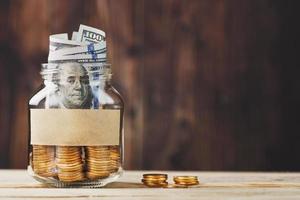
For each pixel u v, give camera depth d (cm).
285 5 155
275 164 153
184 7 154
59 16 154
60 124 73
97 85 76
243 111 153
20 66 154
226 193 73
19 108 154
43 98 75
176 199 68
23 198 68
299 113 154
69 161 73
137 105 152
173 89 153
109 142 74
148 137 152
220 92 153
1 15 154
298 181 87
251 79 154
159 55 153
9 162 153
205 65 154
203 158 153
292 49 154
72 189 75
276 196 71
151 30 153
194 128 153
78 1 153
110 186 78
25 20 154
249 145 153
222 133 153
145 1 153
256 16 154
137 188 77
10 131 153
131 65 153
